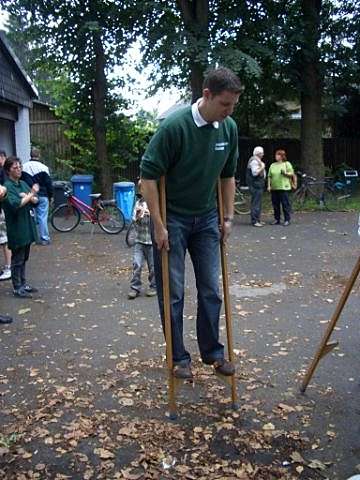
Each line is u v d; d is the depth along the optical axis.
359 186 20.30
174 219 3.37
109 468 2.97
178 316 3.49
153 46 15.02
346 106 22.19
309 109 17.02
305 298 6.28
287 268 7.92
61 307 6.10
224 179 3.52
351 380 4.02
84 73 16.30
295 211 14.95
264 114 21.78
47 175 10.24
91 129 17.38
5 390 3.96
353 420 3.43
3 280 7.37
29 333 5.23
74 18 15.45
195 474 2.91
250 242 10.16
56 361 4.50
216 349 3.62
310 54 15.96
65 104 17.64
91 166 17.50
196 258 3.55
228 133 3.29
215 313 3.55
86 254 9.35
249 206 15.47
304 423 3.40
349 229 11.57
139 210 6.33
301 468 2.94
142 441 3.23
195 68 15.02
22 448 3.17
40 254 9.38
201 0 14.83
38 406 3.70
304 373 4.15
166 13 15.36
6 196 6.12
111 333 5.19
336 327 5.21
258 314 5.68
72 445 3.20
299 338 4.93
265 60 16.44
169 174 3.29
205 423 3.42
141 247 6.41
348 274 7.44
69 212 12.32
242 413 3.54
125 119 17.80
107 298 6.47
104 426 3.41
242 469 2.94
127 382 4.06
